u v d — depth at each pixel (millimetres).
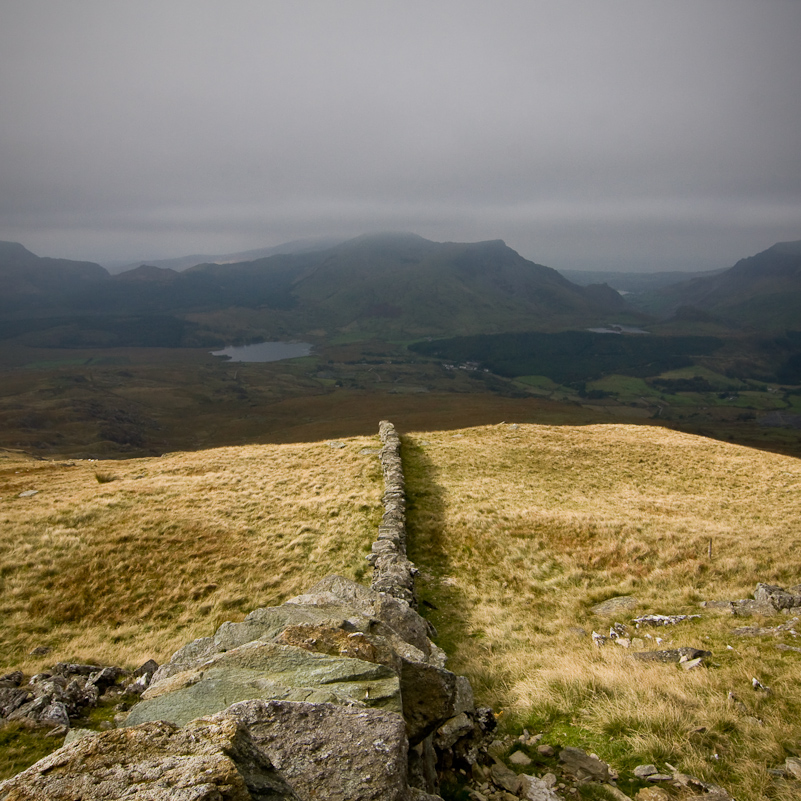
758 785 8039
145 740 4391
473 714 10672
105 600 21672
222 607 21078
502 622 19188
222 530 28562
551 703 11508
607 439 52031
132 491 34844
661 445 50250
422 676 8789
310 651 8641
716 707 10352
